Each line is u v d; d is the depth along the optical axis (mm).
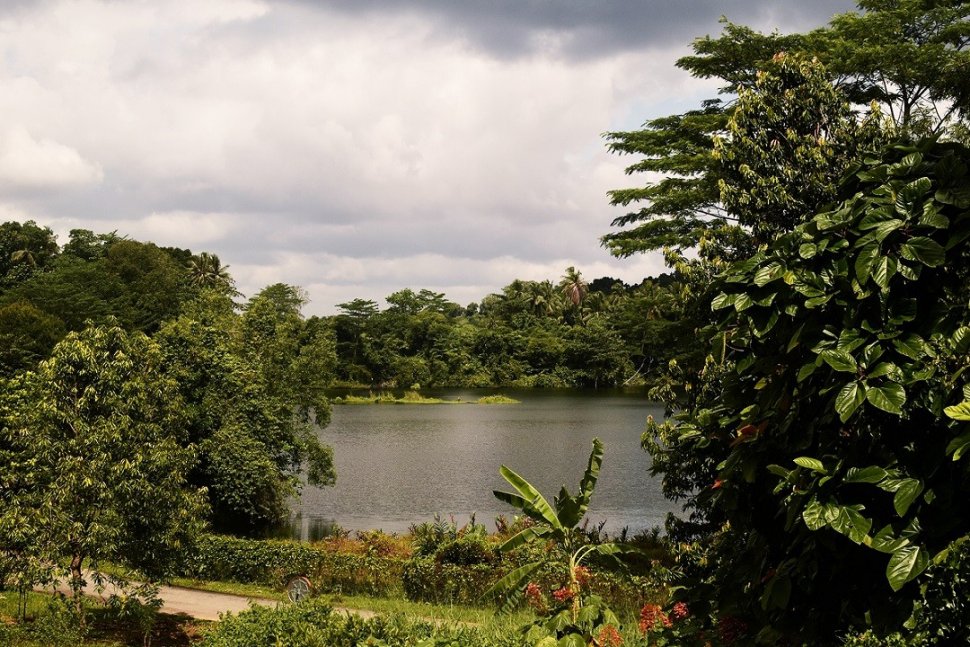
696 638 5137
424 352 123812
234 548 20797
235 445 27609
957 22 21031
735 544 5242
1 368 42469
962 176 3932
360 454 49031
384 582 18734
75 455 14352
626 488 36625
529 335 125750
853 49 20156
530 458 46250
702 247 14328
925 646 3824
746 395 4945
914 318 3918
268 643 9727
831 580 4312
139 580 15016
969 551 3617
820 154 12391
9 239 81250
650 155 23500
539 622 7363
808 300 3973
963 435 3475
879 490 4012
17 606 16719
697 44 21703
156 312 71000
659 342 21781
